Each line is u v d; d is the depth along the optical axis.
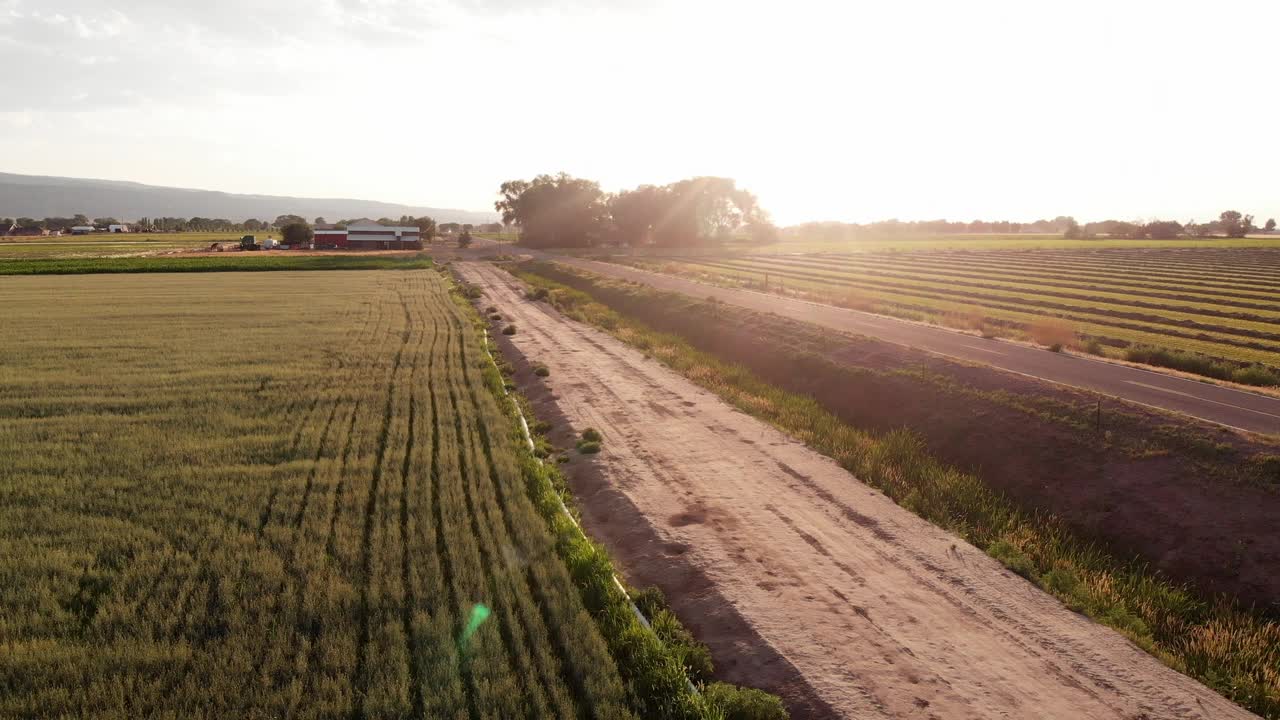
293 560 11.05
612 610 10.09
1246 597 11.33
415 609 9.47
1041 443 17.25
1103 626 10.27
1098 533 13.88
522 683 8.34
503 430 18.33
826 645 9.35
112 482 14.33
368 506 13.34
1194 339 34.44
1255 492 13.27
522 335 36.00
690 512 13.84
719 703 8.25
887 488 15.48
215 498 13.52
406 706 7.64
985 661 9.13
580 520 13.90
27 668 8.36
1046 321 37.94
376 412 19.95
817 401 24.41
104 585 10.38
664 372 27.38
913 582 11.23
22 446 16.58
